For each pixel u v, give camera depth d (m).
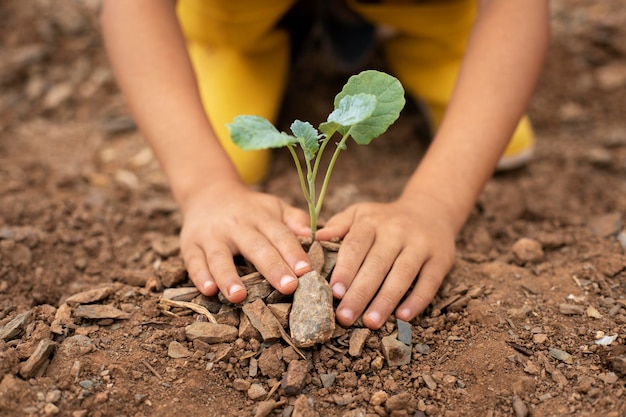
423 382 0.52
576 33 1.01
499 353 0.54
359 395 0.52
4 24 1.04
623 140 0.84
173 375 0.52
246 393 0.52
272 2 0.77
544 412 0.51
